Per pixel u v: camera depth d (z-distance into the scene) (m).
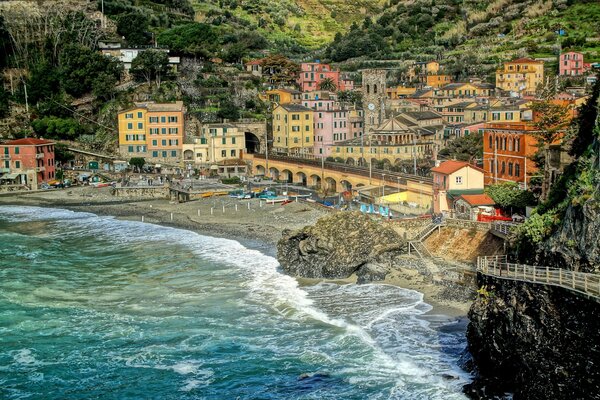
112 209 166.88
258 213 151.50
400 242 105.88
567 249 63.06
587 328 55.69
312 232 106.00
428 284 95.62
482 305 68.81
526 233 70.19
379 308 87.94
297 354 75.12
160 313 88.75
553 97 166.38
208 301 93.06
